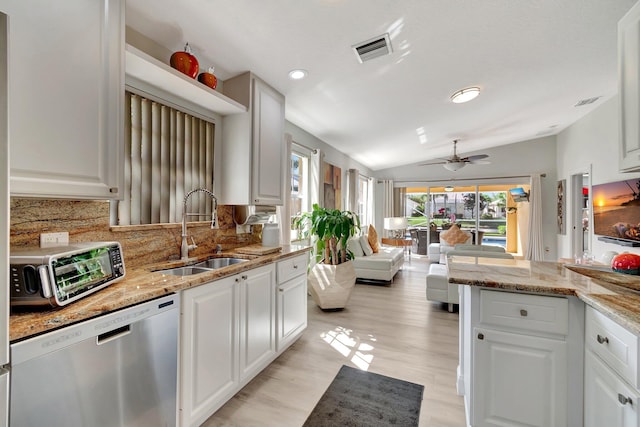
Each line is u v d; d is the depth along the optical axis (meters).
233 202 2.40
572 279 1.47
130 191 1.71
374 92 2.96
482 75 2.85
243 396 1.89
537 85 3.26
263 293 2.08
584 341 1.29
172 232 1.99
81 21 1.21
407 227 7.40
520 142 6.66
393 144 5.37
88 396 0.98
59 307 0.98
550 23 2.07
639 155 1.31
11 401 0.79
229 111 2.32
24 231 1.26
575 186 5.32
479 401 1.45
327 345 2.62
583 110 4.46
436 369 2.22
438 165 7.60
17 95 1.01
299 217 4.09
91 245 1.20
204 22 1.72
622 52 1.44
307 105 3.14
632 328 0.91
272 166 2.63
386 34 2.00
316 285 3.50
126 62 1.52
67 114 1.16
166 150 1.94
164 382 1.27
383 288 4.58
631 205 3.45
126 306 1.11
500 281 1.42
